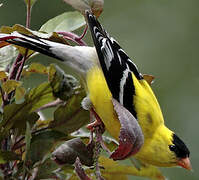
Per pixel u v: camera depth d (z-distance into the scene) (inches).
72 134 323.0
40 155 277.7
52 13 589.6
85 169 303.0
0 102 293.1
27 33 291.7
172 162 340.5
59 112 292.8
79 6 299.3
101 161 312.8
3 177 279.6
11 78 295.4
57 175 284.5
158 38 610.5
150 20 620.4
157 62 600.4
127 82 323.3
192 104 583.8
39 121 307.9
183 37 609.3
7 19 579.2
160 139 336.2
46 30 304.7
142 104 324.8
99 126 305.7
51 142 283.3
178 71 597.6
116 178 323.3
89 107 294.4
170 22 616.7
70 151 275.1
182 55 604.1
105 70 316.8
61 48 316.5
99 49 310.8
